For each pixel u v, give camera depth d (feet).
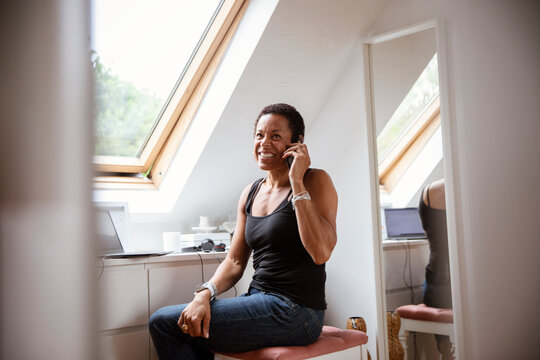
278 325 6.16
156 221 9.75
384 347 8.98
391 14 9.45
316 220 6.22
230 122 9.11
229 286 7.09
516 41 8.34
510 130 8.28
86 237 1.39
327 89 10.04
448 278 8.51
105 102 8.96
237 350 6.22
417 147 8.91
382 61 9.36
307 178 6.82
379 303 9.07
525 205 8.16
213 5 8.64
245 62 8.59
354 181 9.68
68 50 1.40
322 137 10.32
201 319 6.10
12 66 1.36
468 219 8.37
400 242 8.99
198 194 9.83
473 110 8.44
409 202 8.93
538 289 8.11
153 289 7.66
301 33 8.70
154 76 9.20
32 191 1.36
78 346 1.38
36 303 1.36
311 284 6.48
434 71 8.75
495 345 8.20
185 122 9.48
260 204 7.08
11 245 1.34
